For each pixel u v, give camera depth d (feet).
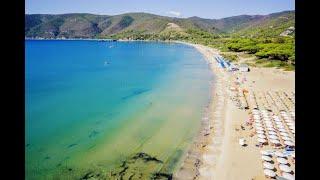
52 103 118.32
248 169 55.06
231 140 69.15
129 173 55.42
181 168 57.16
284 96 118.73
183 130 79.77
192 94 128.36
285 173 51.39
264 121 81.35
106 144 71.00
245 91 128.47
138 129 82.07
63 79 182.70
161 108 104.99
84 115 98.89
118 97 126.93
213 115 92.73
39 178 53.11
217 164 57.98
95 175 54.70
